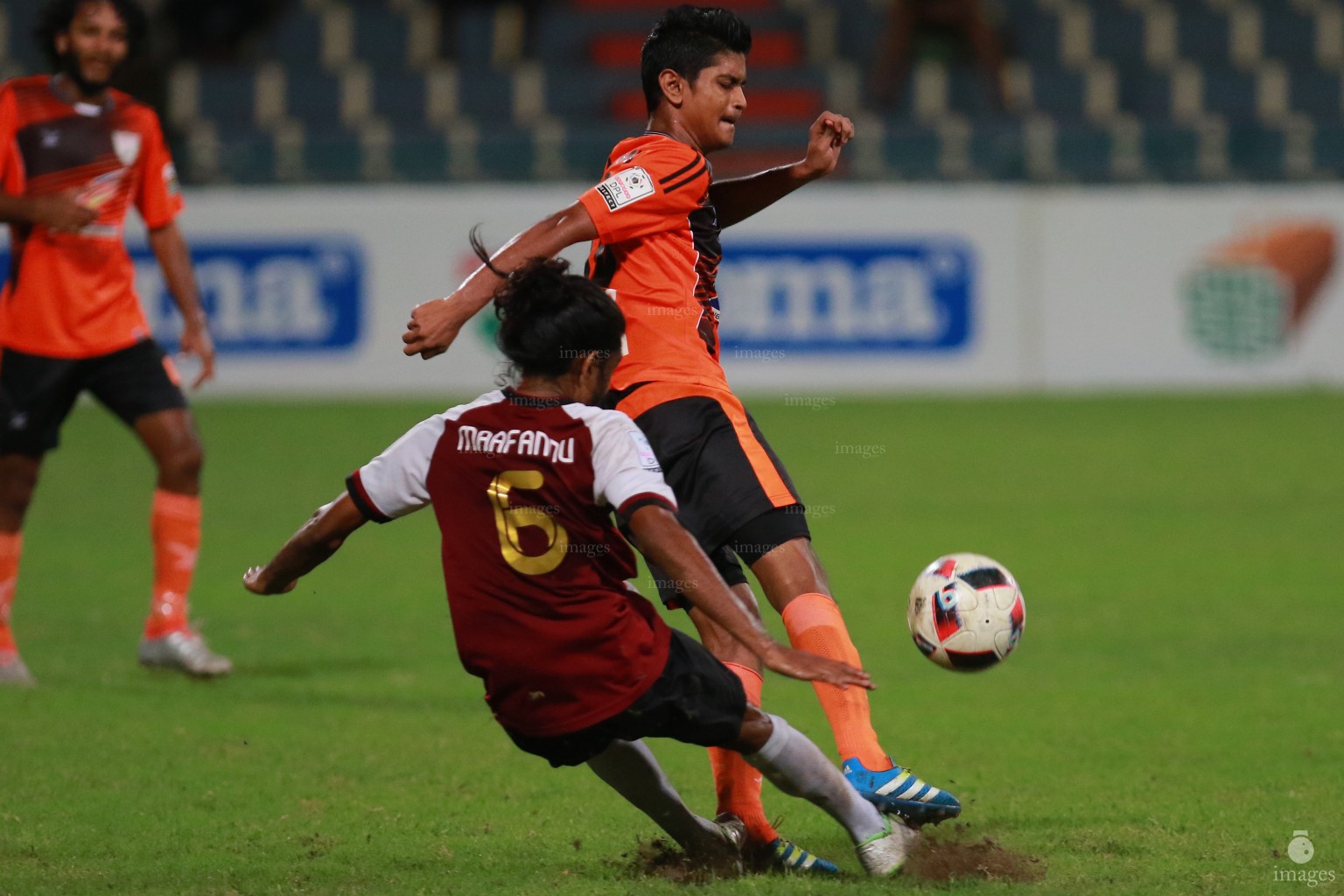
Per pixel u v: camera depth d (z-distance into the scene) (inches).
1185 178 2630.4
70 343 978.7
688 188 622.8
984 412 2269.9
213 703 908.0
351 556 1427.2
